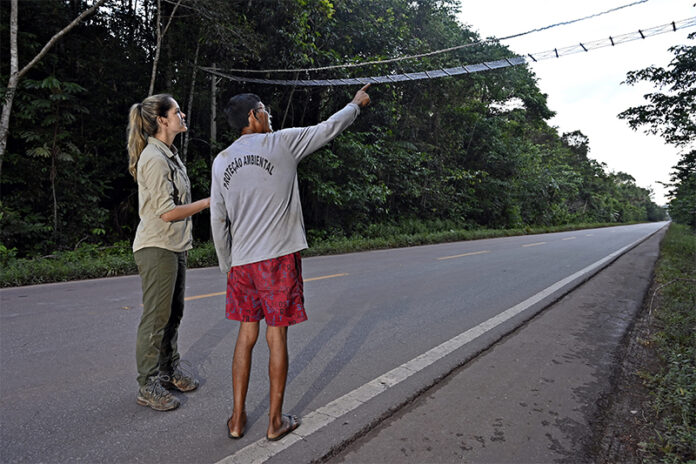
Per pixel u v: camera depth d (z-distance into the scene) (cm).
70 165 1008
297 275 211
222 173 207
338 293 597
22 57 976
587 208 5581
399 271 821
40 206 1021
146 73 1110
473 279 732
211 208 213
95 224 1072
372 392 280
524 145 3238
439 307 520
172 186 242
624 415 257
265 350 356
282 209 206
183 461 199
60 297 545
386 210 1808
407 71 1485
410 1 1827
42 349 347
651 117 1315
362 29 1443
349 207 1662
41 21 970
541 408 264
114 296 552
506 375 316
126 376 297
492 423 244
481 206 2691
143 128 245
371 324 441
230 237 218
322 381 297
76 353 339
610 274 841
